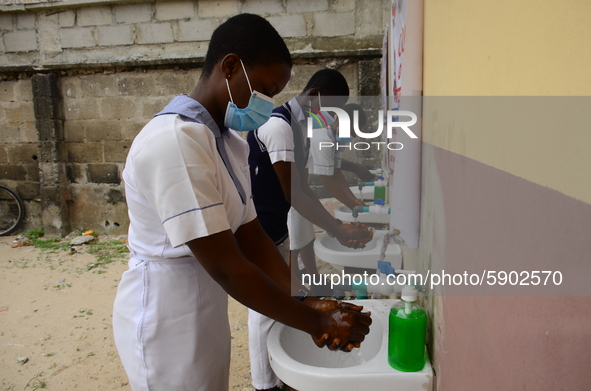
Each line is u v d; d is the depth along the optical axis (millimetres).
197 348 1031
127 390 2033
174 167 803
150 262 1005
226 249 833
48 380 2119
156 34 4324
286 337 1344
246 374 2102
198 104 939
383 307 1424
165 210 809
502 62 603
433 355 1131
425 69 1289
